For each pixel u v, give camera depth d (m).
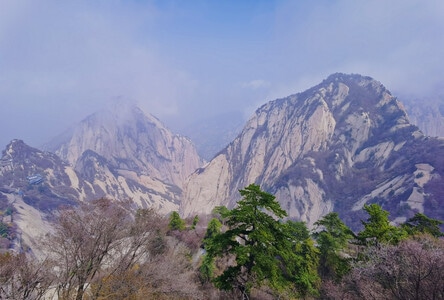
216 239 18.58
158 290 22.38
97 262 20.69
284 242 18.14
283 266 24.84
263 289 26.34
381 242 21.31
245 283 18.19
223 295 25.88
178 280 23.61
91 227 20.28
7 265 13.72
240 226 18.25
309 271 25.84
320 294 25.67
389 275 15.34
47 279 15.93
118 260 23.56
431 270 13.14
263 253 17.19
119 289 21.05
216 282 18.81
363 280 17.64
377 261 16.08
